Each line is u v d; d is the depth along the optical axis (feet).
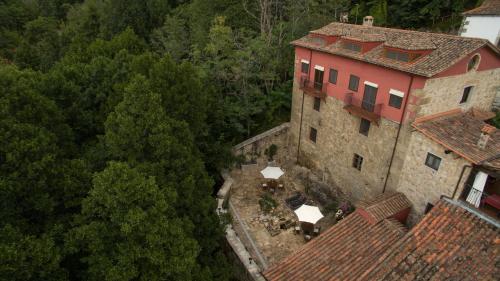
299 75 91.45
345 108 73.92
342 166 83.76
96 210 42.34
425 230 46.01
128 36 103.09
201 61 104.47
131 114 53.67
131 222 39.75
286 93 108.47
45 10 257.55
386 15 121.39
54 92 66.85
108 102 69.41
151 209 42.32
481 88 67.62
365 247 55.01
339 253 54.95
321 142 89.40
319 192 90.27
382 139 69.36
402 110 62.85
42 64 137.59
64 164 49.19
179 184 54.70
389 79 64.13
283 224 79.30
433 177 59.67
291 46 110.93
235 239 69.36
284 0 122.11
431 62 58.34
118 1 152.05
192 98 73.87
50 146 49.39
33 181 44.47
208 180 61.62
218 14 120.67
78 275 45.19
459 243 43.24
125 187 41.06
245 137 104.53
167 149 53.57
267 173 92.17
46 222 46.11
